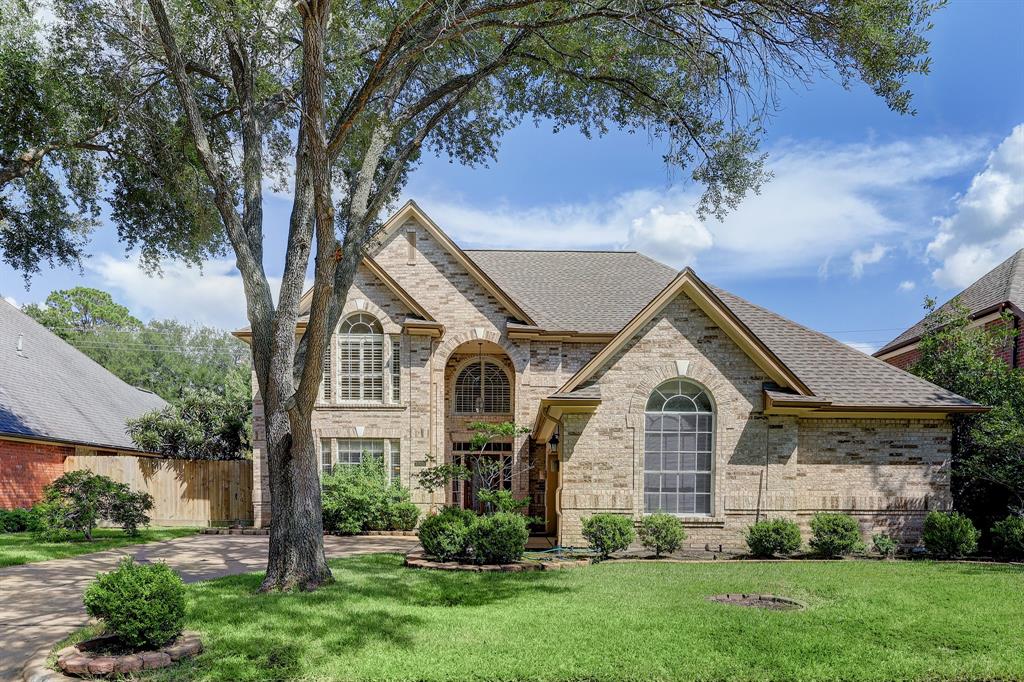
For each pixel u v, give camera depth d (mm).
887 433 16109
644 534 14695
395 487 21141
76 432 26047
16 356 27734
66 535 18875
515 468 22234
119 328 61250
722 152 13367
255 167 12594
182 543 18453
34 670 7156
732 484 15547
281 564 10914
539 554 14688
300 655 7438
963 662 7277
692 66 12062
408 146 12688
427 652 7531
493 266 26219
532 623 8648
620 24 12180
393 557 14719
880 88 10906
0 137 16062
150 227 18297
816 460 16062
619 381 15773
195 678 6867
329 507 20047
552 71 14641
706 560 14188
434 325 21500
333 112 13953
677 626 8516
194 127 11555
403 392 21719
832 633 8273
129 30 13828
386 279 21812
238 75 12719
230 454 27891
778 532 14461
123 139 16250
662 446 15797
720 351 15797
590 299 24141
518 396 22047
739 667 7098
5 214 17859
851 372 17031
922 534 15398
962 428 16828
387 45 10281
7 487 22484
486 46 14297
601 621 8742
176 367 60812
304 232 11828
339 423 21672
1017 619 8914
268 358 11492
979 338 19156
